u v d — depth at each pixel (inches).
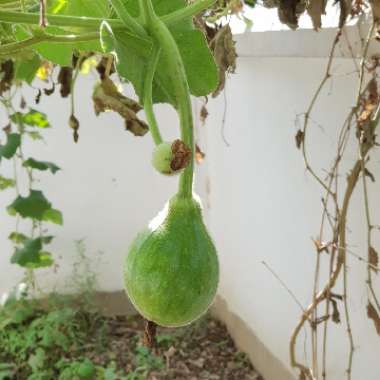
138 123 51.3
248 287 128.2
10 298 134.3
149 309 30.0
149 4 28.7
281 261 111.2
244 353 132.9
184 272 29.5
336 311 80.5
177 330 140.3
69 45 47.3
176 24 35.3
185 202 30.4
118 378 126.3
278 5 57.2
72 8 44.3
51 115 138.5
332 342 96.0
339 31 67.5
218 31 70.2
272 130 108.7
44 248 145.0
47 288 146.1
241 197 127.0
